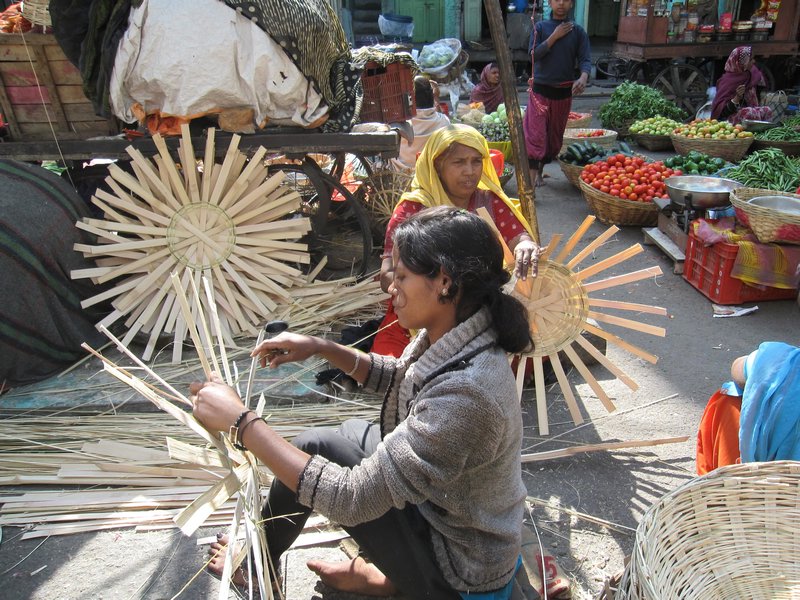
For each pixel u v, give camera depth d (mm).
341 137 3492
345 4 12344
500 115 6973
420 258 1341
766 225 3701
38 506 2281
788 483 1685
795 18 9469
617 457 2598
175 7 3008
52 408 2779
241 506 1548
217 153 3410
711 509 1694
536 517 2287
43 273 2984
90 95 3285
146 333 3248
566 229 5410
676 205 4484
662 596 1408
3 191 3000
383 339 2770
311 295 3568
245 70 3162
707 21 10023
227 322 3322
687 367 3260
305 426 2699
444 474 1321
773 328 3662
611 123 9039
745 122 7387
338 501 1354
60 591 1992
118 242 3246
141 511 2279
